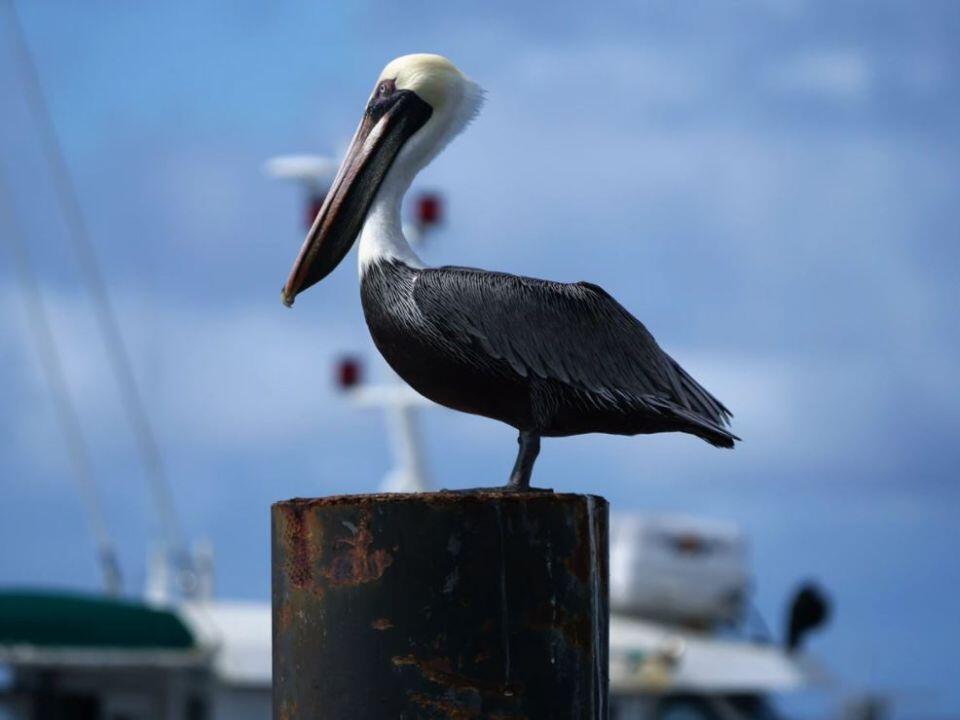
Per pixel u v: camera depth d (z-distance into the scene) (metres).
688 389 11.46
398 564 9.26
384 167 12.09
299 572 9.51
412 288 11.30
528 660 9.25
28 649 25.50
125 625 25.66
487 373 11.12
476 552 9.26
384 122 12.16
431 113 12.20
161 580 30.97
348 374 30.89
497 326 11.06
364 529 9.31
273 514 9.79
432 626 9.21
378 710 9.20
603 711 9.66
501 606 9.25
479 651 9.21
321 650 9.37
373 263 11.55
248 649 25.86
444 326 11.12
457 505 9.27
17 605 25.56
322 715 9.33
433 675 9.19
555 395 11.11
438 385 11.38
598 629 9.60
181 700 26.02
